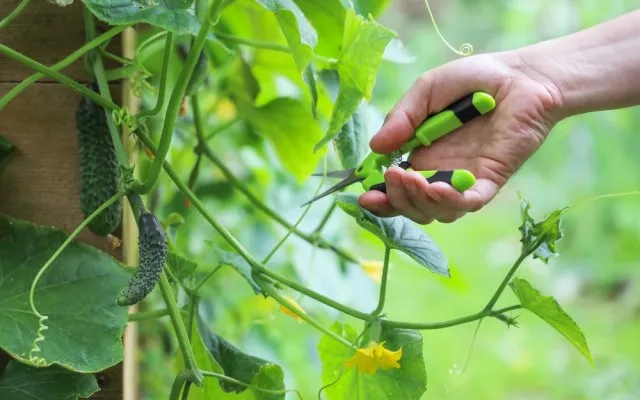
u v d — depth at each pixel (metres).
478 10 4.33
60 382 1.14
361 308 1.60
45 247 1.16
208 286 1.66
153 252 1.09
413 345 1.21
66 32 1.19
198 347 1.24
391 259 1.65
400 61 1.37
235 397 1.24
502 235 3.75
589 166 3.44
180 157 1.57
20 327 1.10
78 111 1.16
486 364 2.87
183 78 1.07
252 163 1.67
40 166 1.19
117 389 1.21
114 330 1.13
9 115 1.19
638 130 3.37
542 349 3.00
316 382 1.93
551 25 3.51
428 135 1.20
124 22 1.04
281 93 1.62
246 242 1.65
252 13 1.43
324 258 1.60
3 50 1.12
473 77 1.21
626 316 3.32
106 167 1.16
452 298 3.18
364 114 1.29
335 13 1.30
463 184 1.12
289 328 2.00
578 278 3.48
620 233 3.47
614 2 3.27
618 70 1.24
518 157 1.20
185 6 1.06
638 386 2.79
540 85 1.21
